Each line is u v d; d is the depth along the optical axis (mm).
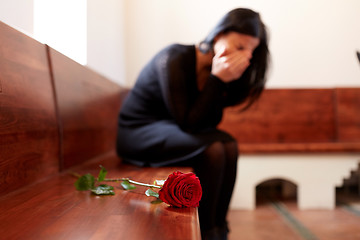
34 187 1087
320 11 3322
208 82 1433
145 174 1266
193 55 1562
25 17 1396
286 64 3332
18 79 1115
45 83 1333
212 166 1344
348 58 3312
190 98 1582
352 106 2904
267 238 1788
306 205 2518
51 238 569
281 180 3283
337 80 3314
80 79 1721
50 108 1349
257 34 1431
